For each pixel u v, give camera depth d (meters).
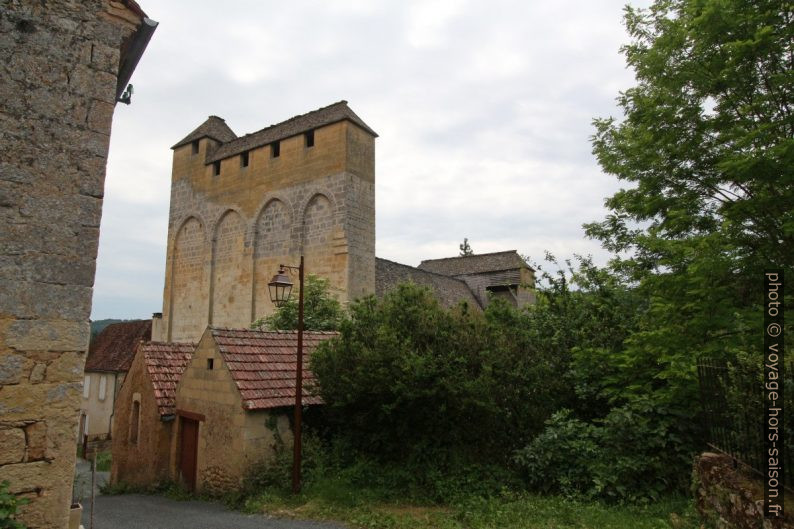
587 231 10.70
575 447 8.93
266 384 11.10
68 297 4.76
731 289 7.54
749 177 6.78
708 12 7.06
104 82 5.21
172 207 28.52
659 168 8.42
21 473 4.37
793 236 6.99
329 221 21.78
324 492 9.27
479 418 10.14
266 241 23.95
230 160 26.03
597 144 9.89
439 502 9.05
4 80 4.68
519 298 32.69
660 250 8.72
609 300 12.02
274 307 22.98
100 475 18.64
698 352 7.46
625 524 7.07
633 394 9.27
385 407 9.41
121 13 5.38
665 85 7.96
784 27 6.98
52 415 4.57
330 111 22.88
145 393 13.52
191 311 26.55
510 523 7.52
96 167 5.06
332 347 10.66
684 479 8.08
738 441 5.97
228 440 10.70
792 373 5.21
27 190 4.68
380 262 26.98
